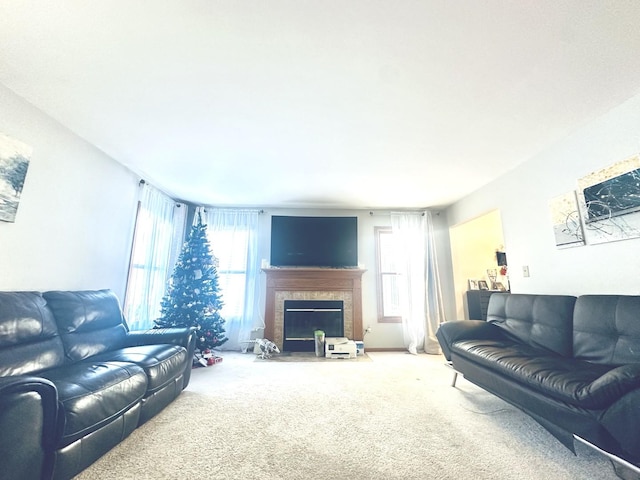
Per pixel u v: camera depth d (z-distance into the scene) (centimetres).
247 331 444
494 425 194
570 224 249
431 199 440
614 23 139
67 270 243
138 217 346
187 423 195
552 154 267
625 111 205
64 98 202
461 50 156
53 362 179
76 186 252
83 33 147
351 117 222
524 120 227
